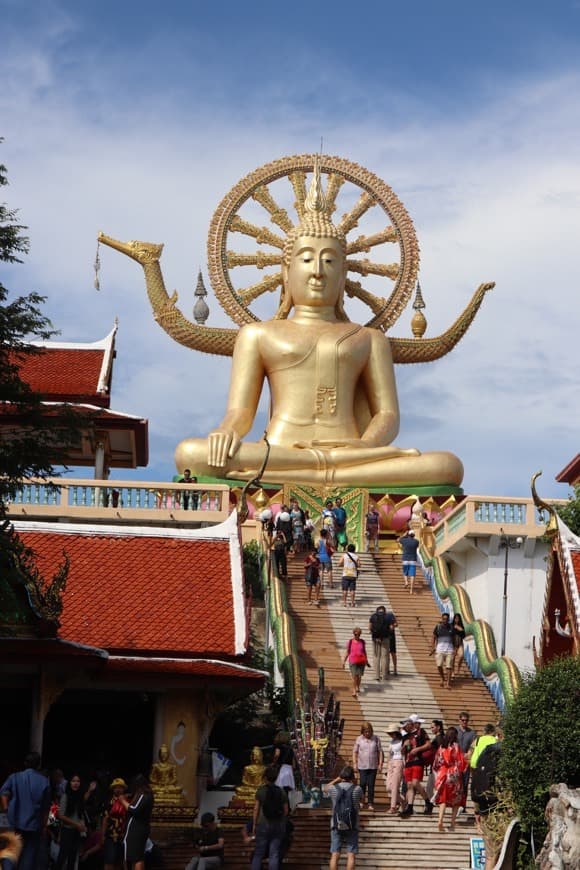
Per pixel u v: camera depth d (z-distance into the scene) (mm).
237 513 41438
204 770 36062
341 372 59562
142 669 35844
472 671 43062
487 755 33719
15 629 33594
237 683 36156
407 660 43344
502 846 31828
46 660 33500
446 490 56094
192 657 37156
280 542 47062
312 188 61750
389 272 62156
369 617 45812
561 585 37844
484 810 33750
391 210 62219
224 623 38031
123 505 49719
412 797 35375
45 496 49406
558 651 38281
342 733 38500
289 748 36062
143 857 30719
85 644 36906
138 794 30812
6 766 34438
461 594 45594
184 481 52469
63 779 31844
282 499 55031
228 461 55500
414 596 47500
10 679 35219
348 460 56250
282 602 44938
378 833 34594
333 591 47156
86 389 56062
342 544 51062
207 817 32156
